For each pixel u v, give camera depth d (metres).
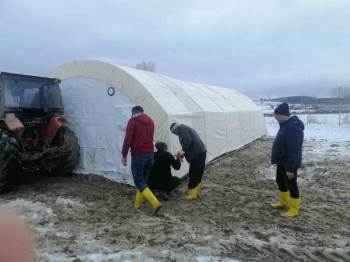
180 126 7.02
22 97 8.01
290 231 5.36
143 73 9.40
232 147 12.98
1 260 1.41
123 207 6.47
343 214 6.16
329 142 17.44
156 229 5.34
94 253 4.50
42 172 9.24
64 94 9.27
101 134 8.70
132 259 4.30
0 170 7.22
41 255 4.37
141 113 6.43
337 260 4.44
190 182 7.01
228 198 7.12
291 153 5.87
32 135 8.32
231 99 15.60
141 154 6.24
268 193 7.51
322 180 8.76
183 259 4.32
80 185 8.05
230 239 4.99
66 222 5.66
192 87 12.51
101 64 8.63
